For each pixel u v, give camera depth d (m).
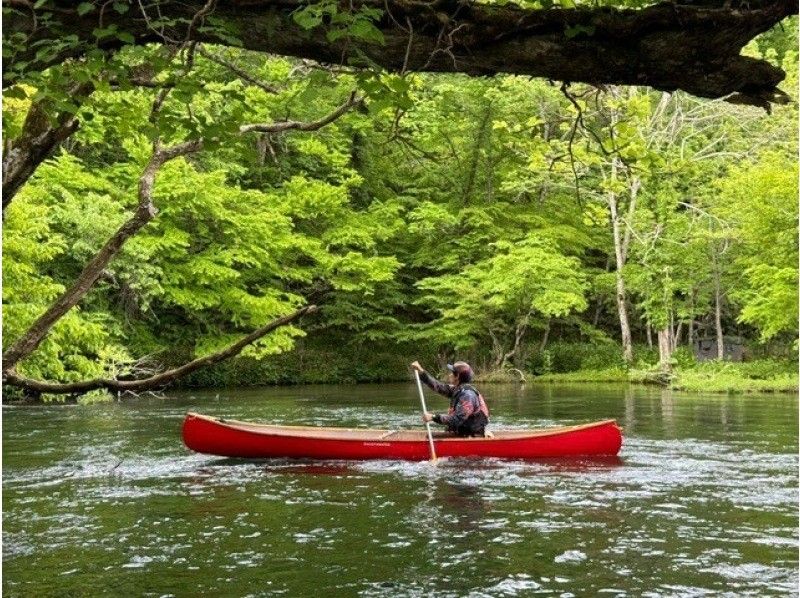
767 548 5.91
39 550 5.89
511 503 7.51
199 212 23.22
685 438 12.26
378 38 2.47
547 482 8.59
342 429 10.80
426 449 9.97
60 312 2.57
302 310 2.48
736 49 2.65
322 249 27.92
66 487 8.38
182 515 7.05
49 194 19.61
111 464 9.81
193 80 2.83
